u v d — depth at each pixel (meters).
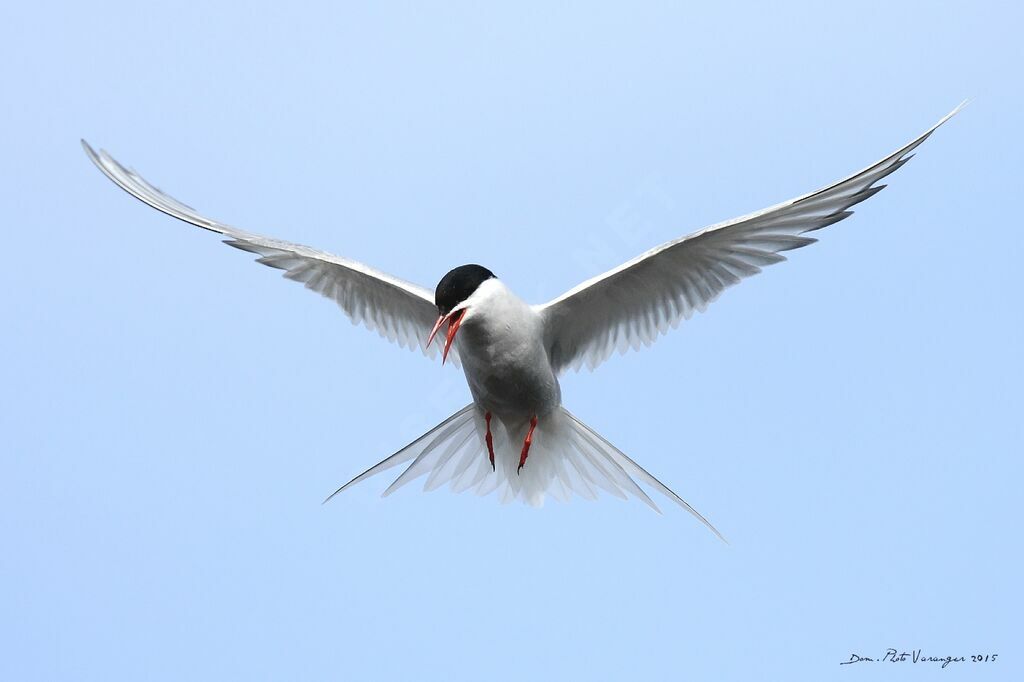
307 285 11.85
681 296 10.87
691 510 10.75
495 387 10.90
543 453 11.38
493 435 11.42
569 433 11.35
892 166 9.60
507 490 11.42
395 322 11.96
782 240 10.25
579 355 11.41
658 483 10.92
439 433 11.38
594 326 11.22
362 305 11.94
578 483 11.34
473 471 11.44
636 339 11.19
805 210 9.98
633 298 10.96
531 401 11.05
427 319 11.87
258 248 11.41
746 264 10.52
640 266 10.64
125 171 11.47
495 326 10.50
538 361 10.82
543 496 11.40
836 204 9.89
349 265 11.23
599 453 11.27
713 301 10.77
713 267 10.62
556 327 11.22
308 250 11.30
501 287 10.63
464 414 11.41
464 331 10.60
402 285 11.16
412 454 11.33
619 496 11.17
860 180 9.67
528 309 10.77
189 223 11.21
